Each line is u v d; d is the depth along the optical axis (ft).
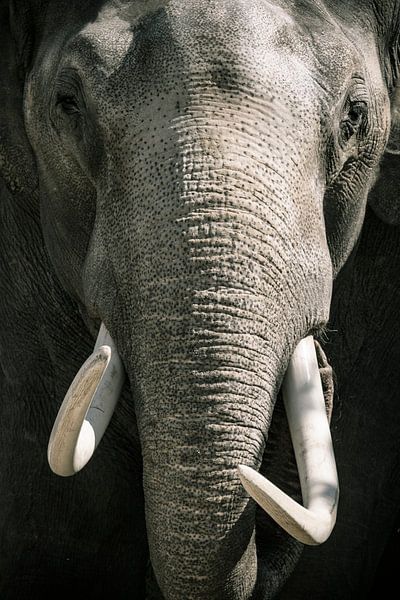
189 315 32.35
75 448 31.91
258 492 30.19
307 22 35.68
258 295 32.58
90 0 36.86
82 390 31.37
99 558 42.70
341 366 42.14
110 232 34.55
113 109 34.53
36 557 42.55
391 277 41.70
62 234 37.93
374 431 42.83
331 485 32.55
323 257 34.40
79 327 40.98
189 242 32.55
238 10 34.53
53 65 36.99
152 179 33.40
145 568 43.34
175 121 33.55
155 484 32.30
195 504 31.89
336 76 35.32
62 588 42.83
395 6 38.29
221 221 32.65
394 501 43.62
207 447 31.96
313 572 42.98
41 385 41.98
